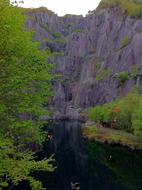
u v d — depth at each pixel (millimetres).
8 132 21609
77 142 118438
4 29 19891
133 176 68625
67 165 79625
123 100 141875
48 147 105750
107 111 142375
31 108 22453
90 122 164750
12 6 21453
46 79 23016
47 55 23641
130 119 126125
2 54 20484
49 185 61094
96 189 59094
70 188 59406
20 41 20719
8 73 20984
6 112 21719
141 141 104000
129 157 89125
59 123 194875
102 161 84438
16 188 53250
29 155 21859
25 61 21766
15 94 21719
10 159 20484
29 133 23094
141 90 174000
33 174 68938
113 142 110375
